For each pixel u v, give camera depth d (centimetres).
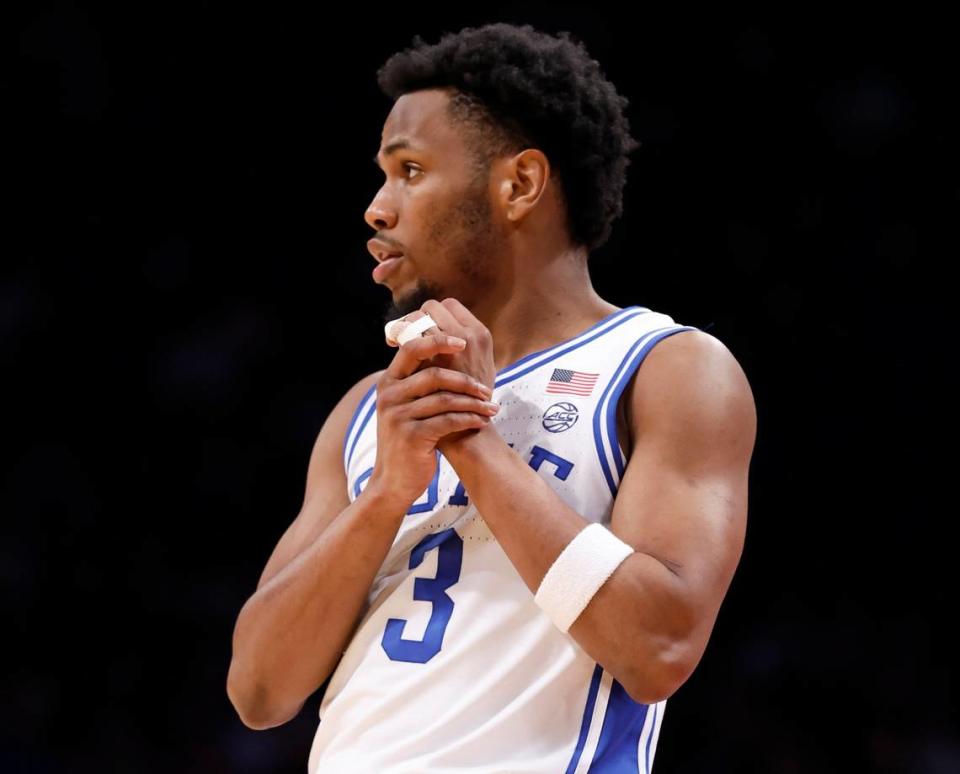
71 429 3064
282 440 3055
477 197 844
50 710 2744
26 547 2930
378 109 3253
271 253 3209
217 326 3152
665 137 3097
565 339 845
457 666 746
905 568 2877
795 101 3102
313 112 3278
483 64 856
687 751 2642
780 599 2869
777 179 3081
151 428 3062
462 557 780
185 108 3278
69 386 3092
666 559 714
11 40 3247
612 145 899
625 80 3127
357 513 771
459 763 716
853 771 2594
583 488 765
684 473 747
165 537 2973
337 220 3225
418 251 843
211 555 2966
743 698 2706
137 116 3266
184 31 3281
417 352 745
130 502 2997
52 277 3183
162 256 3209
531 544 711
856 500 2927
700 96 3109
